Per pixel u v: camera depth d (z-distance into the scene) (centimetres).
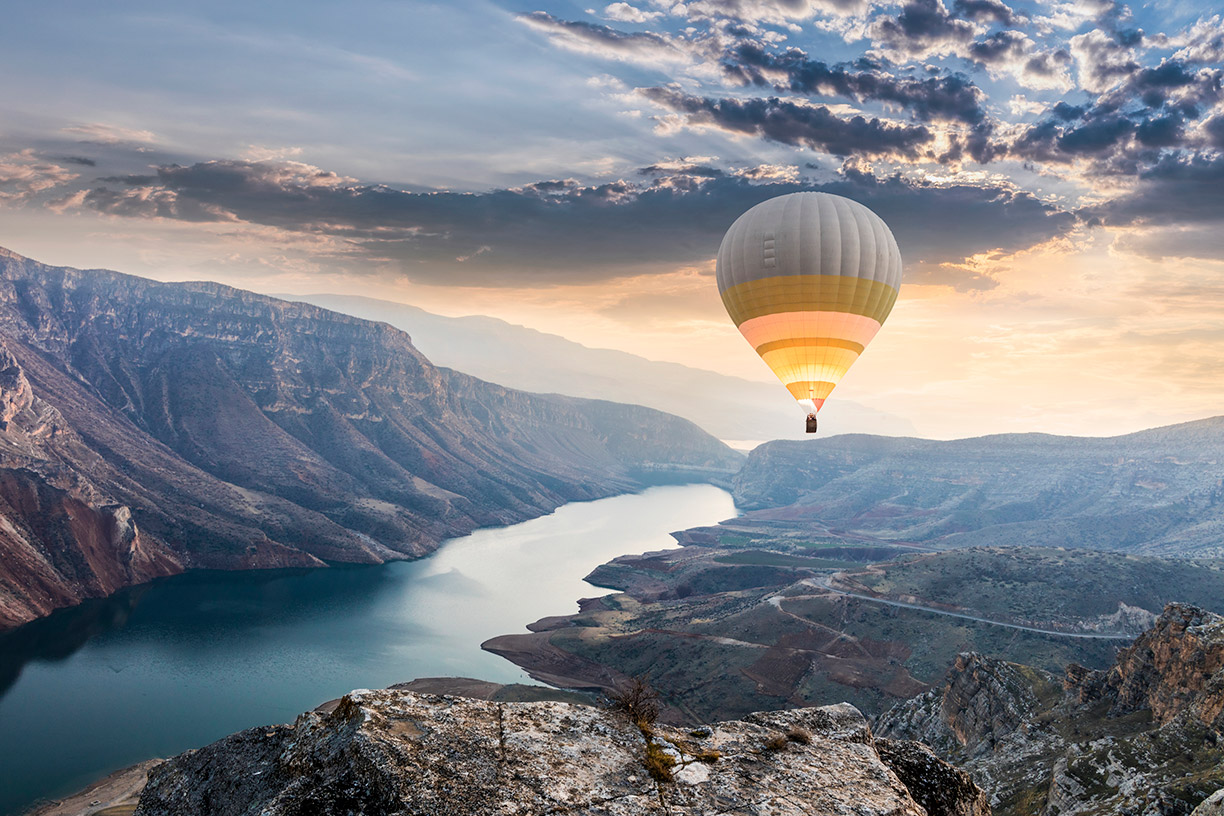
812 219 4778
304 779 709
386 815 648
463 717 812
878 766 868
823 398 5150
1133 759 4497
